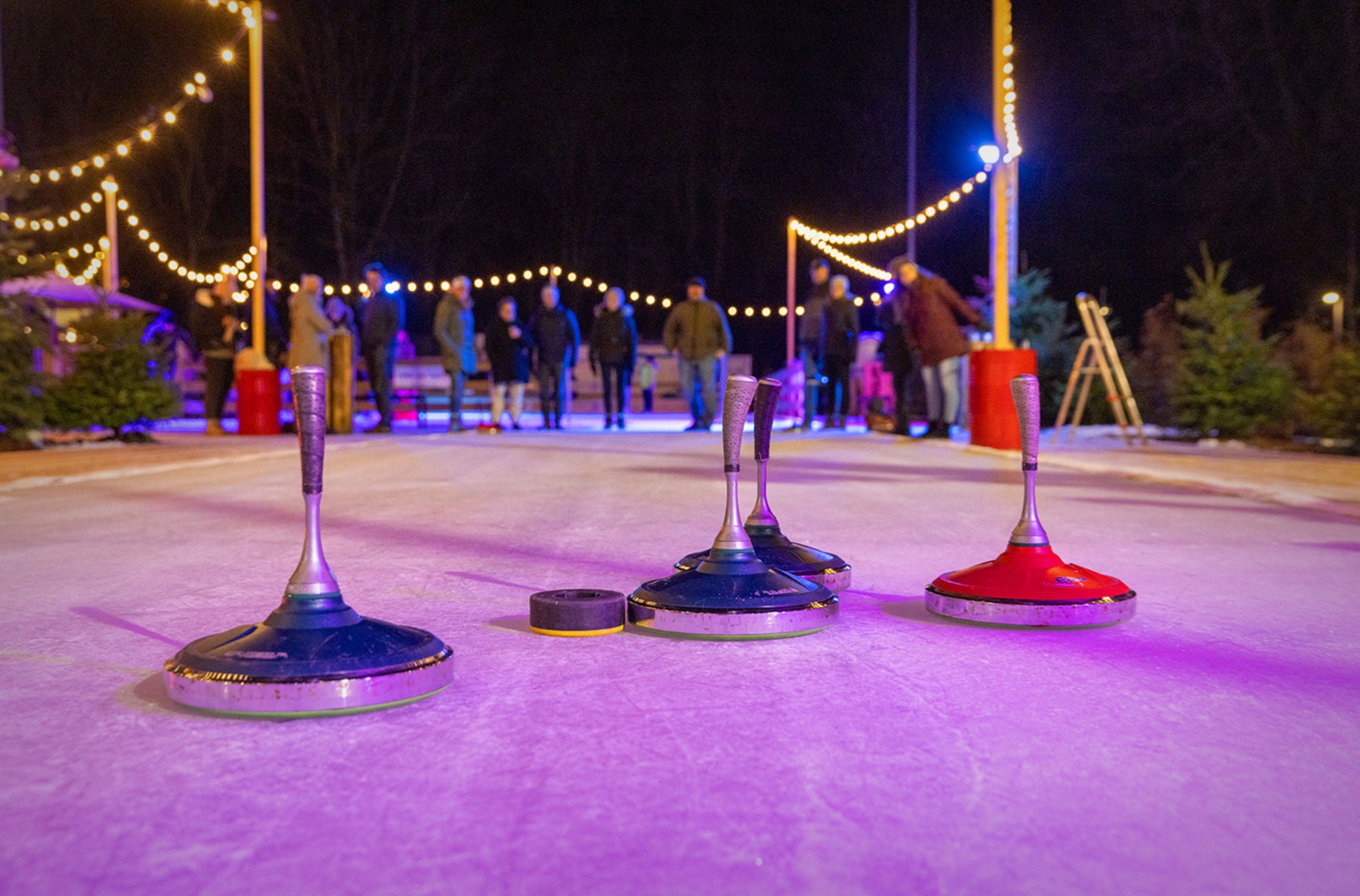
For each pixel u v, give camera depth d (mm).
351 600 3812
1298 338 16781
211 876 1657
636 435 16469
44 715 2473
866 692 2680
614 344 18359
